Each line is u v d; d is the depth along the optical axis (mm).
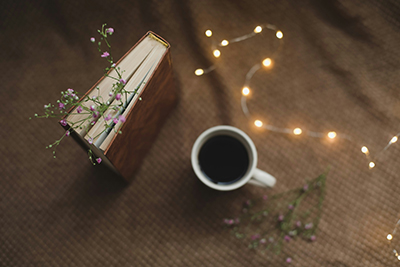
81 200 847
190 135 868
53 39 869
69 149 856
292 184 859
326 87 875
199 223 851
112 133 708
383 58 867
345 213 852
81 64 869
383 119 864
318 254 844
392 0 854
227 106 872
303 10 873
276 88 877
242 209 855
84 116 710
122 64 724
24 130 853
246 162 806
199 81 876
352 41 873
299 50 879
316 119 871
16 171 847
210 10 871
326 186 856
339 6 862
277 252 845
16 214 839
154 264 840
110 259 837
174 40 875
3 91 859
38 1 864
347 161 861
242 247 847
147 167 859
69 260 834
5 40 865
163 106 825
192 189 856
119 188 852
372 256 843
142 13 870
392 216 849
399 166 855
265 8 874
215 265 842
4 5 861
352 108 871
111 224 845
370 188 855
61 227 840
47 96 861
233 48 879
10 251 831
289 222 851
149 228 847
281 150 866
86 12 868
